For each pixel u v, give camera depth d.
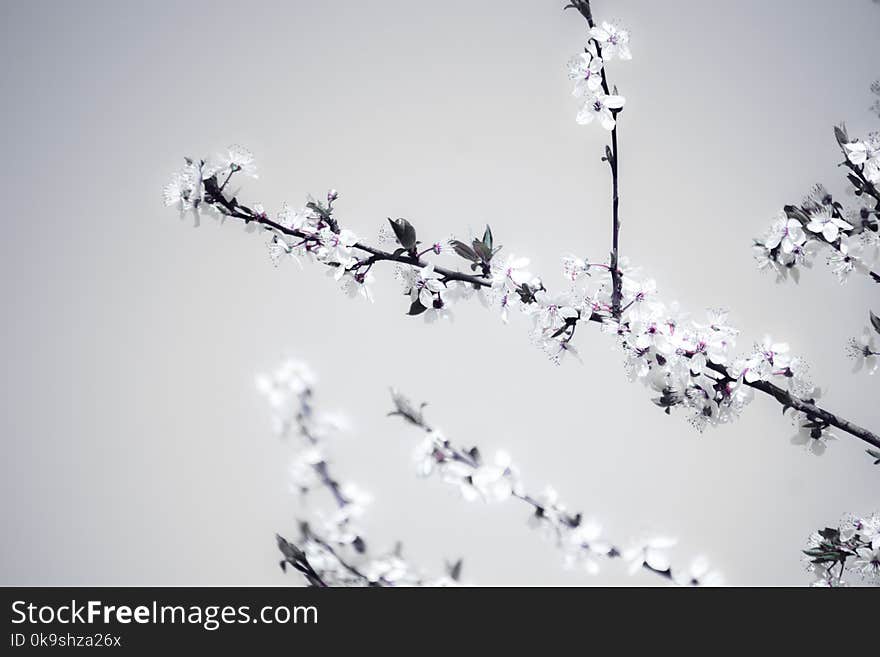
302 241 1.35
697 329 1.34
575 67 1.35
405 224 1.34
